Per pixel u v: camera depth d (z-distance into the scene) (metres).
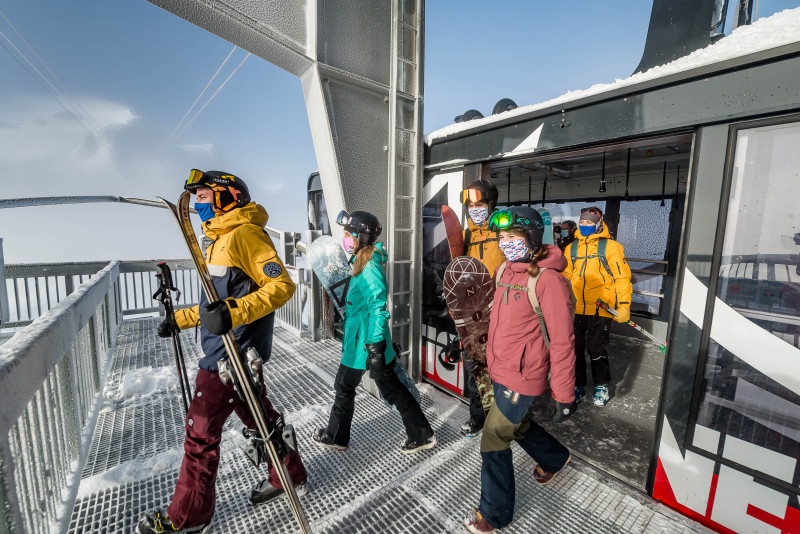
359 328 2.15
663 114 1.79
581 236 3.23
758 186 1.54
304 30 2.49
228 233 1.51
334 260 2.43
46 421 1.52
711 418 1.71
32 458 1.31
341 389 2.23
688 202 1.74
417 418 2.26
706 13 2.59
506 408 1.59
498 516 1.63
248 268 1.49
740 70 1.53
